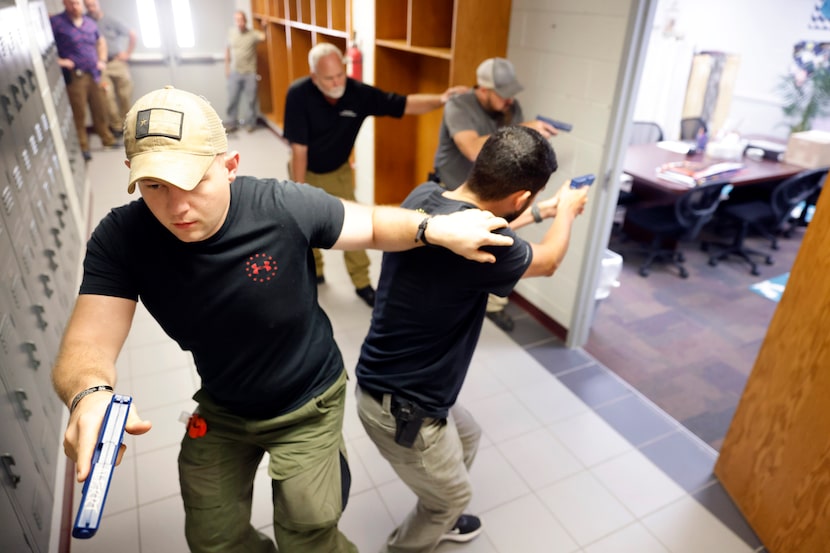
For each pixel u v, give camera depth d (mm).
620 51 2389
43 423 1819
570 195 1560
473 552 1846
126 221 1005
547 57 2803
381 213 1191
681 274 3975
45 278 2170
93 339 953
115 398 819
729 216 4270
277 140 6816
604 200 2672
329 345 1271
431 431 1371
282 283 1073
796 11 5285
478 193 1288
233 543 1319
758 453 1927
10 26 2447
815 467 1678
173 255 1003
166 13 6617
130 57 6621
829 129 5379
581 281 2854
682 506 2057
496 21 2967
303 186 1145
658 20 5367
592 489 2113
